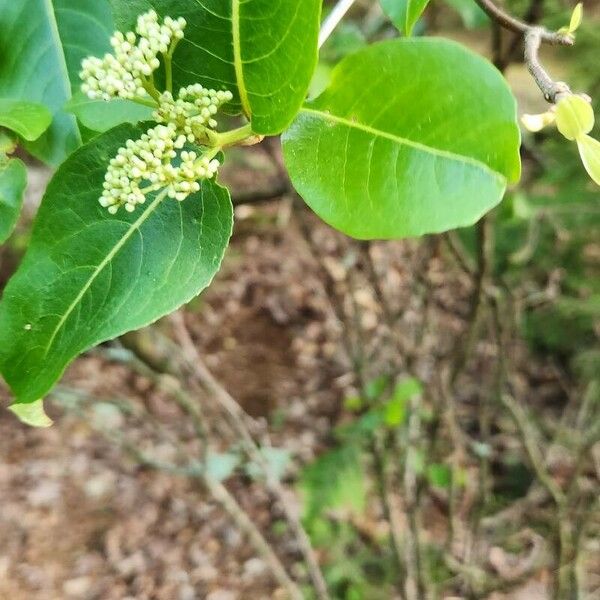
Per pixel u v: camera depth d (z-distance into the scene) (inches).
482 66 6.3
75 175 7.6
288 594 36.0
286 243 64.1
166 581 38.3
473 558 28.1
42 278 7.4
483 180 6.2
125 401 37.5
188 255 7.3
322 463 31.4
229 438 34.0
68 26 9.3
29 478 44.1
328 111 7.1
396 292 30.4
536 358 42.8
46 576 39.0
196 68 7.2
